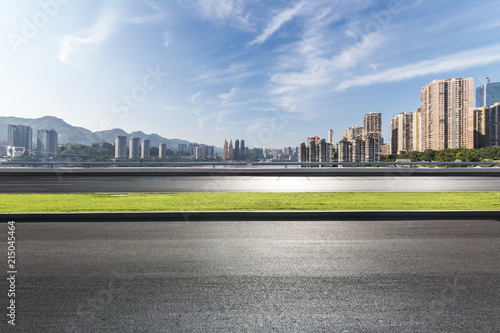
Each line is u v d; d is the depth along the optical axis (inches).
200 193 450.9
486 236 219.9
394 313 114.3
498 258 173.2
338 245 200.5
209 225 258.5
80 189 537.3
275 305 120.7
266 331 102.5
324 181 704.4
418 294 129.6
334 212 287.6
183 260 172.1
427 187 562.3
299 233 231.3
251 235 226.1
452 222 265.0
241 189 537.6
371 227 249.6
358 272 154.3
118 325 106.2
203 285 138.9
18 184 632.4
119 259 173.5
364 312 115.2
